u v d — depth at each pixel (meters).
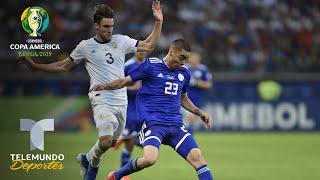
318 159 46.38
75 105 63.78
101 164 41.12
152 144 24.88
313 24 84.69
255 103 66.88
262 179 35.44
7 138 57.28
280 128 67.06
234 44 80.50
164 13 82.25
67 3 78.75
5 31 73.38
